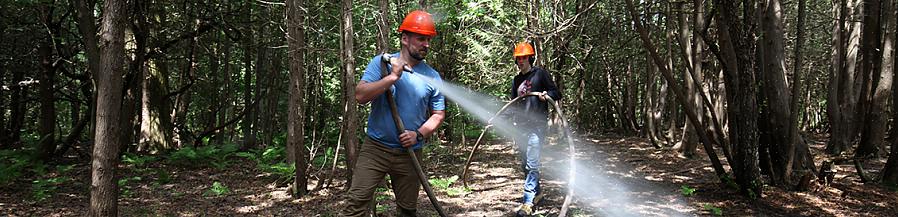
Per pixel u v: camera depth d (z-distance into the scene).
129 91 10.80
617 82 21.23
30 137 16.81
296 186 6.93
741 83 6.04
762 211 5.66
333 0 8.76
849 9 12.90
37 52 13.35
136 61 10.32
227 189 7.43
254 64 16.48
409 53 3.40
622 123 21.12
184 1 11.95
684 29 10.78
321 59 8.87
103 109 3.77
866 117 11.23
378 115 3.43
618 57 17.41
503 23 10.42
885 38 10.69
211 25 11.97
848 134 12.70
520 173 8.91
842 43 13.30
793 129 6.62
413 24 3.35
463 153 12.09
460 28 11.02
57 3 12.52
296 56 6.80
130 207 6.45
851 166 9.59
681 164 9.90
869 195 6.32
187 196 7.17
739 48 5.86
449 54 12.12
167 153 12.15
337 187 7.52
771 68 6.76
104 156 3.82
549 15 10.48
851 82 12.65
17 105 15.22
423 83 3.43
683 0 8.11
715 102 13.98
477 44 10.41
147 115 12.35
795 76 6.69
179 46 13.60
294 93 6.84
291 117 8.28
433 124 3.48
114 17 3.76
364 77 3.32
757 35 6.71
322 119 14.12
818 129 26.50
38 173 9.00
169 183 8.34
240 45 14.92
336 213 5.85
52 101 12.71
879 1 11.84
